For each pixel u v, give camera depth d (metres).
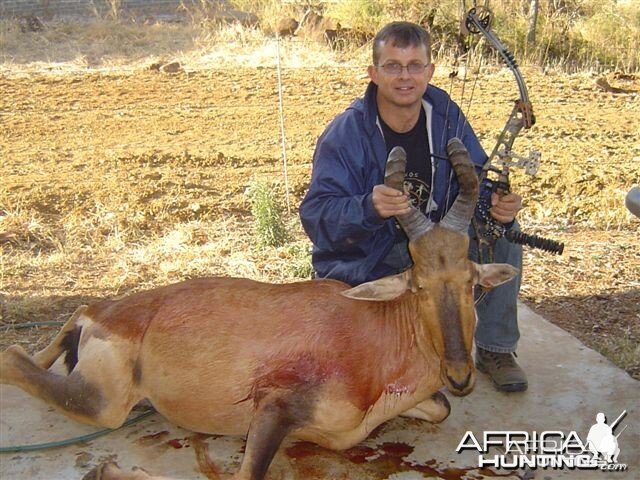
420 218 1.76
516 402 2.21
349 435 1.91
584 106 5.46
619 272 3.13
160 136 4.79
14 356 1.94
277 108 5.26
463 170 1.72
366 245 2.17
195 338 1.88
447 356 1.72
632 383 2.30
